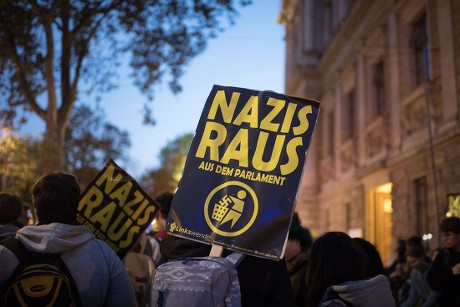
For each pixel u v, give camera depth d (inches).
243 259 88.9
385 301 89.2
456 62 403.2
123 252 133.5
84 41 463.2
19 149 473.4
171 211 97.2
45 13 418.6
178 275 83.9
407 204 490.3
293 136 97.7
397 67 535.2
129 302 91.6
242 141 99.8
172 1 450.9
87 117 878.4
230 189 96.0
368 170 594.9
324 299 89.3
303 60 1002.7
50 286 80.3
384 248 598.5
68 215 92.2
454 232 162.7
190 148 102.0
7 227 126.6
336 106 803.4
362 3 634.2
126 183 137.8
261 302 85.3
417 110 481.4
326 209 861.2
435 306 180.7
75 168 908.6
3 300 80.4
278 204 92.3
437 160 427.5
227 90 105.3
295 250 142.8
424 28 492.7
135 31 466.6
